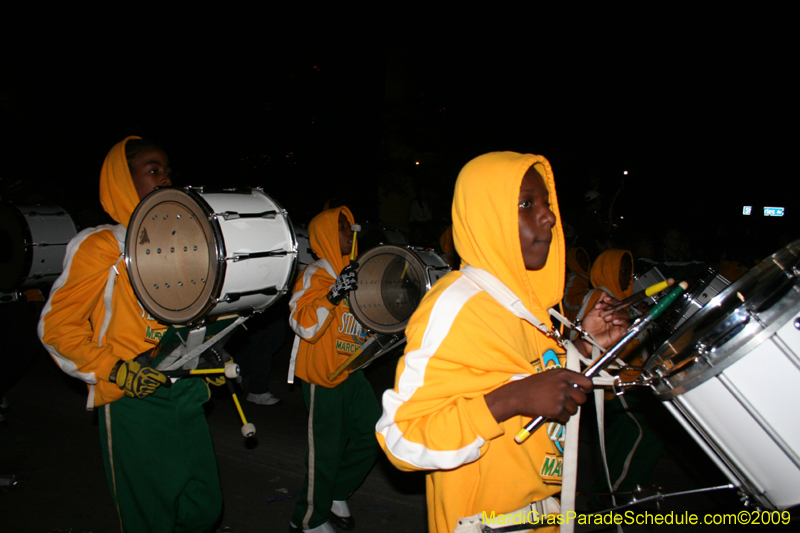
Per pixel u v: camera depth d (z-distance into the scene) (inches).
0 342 217.5
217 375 107.1
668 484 176.7
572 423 63.9
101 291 103.9
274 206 106.0
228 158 464.4
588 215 378.6
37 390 259.1
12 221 208.7
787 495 63.2
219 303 94.4
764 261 72.6
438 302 65.6
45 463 185.9
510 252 66.6
